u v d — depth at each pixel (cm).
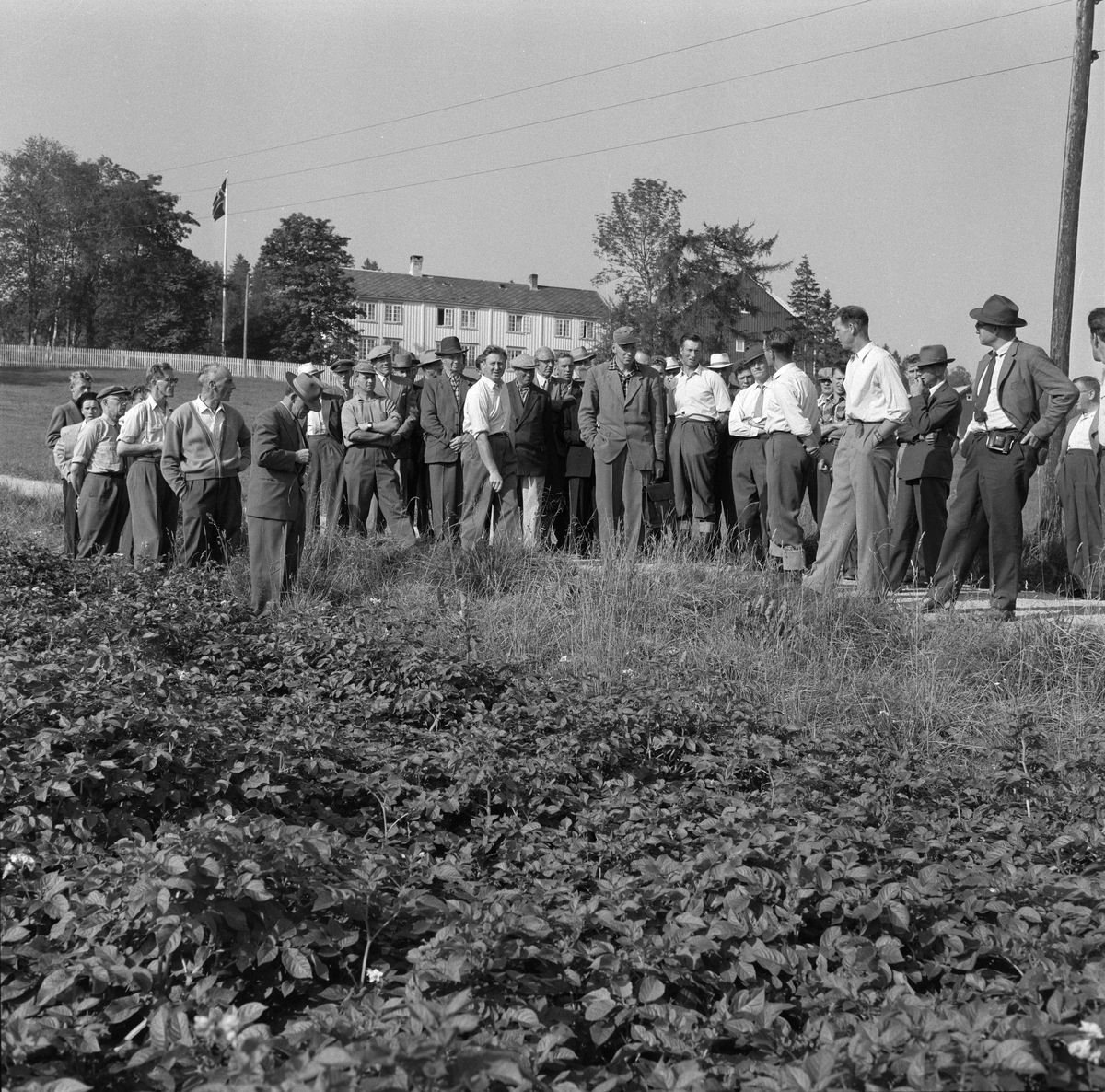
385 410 1279
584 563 1104
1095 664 831
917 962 401
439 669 793
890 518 1135
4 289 9344
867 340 952
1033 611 937
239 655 864
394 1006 323
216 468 1134
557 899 431
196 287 9662
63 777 485
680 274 4981
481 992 356
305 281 9075
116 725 548
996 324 909
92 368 7619
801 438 1020
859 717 772
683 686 803
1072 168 1539
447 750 632
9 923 386
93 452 1298
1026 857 489
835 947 392
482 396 1202
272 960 381
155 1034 323
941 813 573
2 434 4050
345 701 759
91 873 409
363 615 983
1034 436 895
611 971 372
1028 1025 306
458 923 381
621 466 1195
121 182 9444
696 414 1216
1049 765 648
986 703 794
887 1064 301
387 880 441
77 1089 289
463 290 9825
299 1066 286
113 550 1328
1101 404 1038
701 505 1215
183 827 486
